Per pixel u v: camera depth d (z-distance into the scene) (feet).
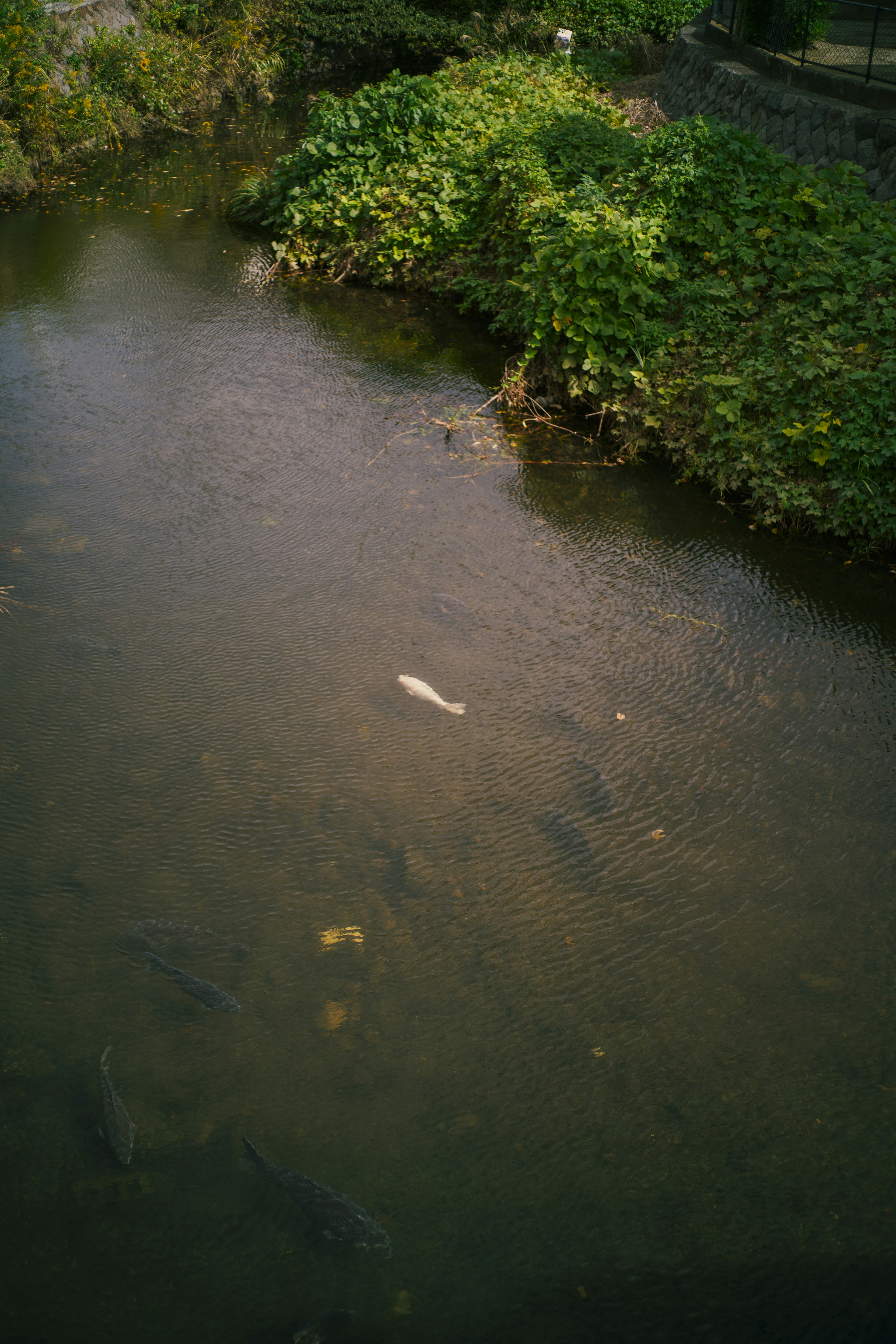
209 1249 11.13
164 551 23.58
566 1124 12.41
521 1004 13.87
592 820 16.74
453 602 21.89
